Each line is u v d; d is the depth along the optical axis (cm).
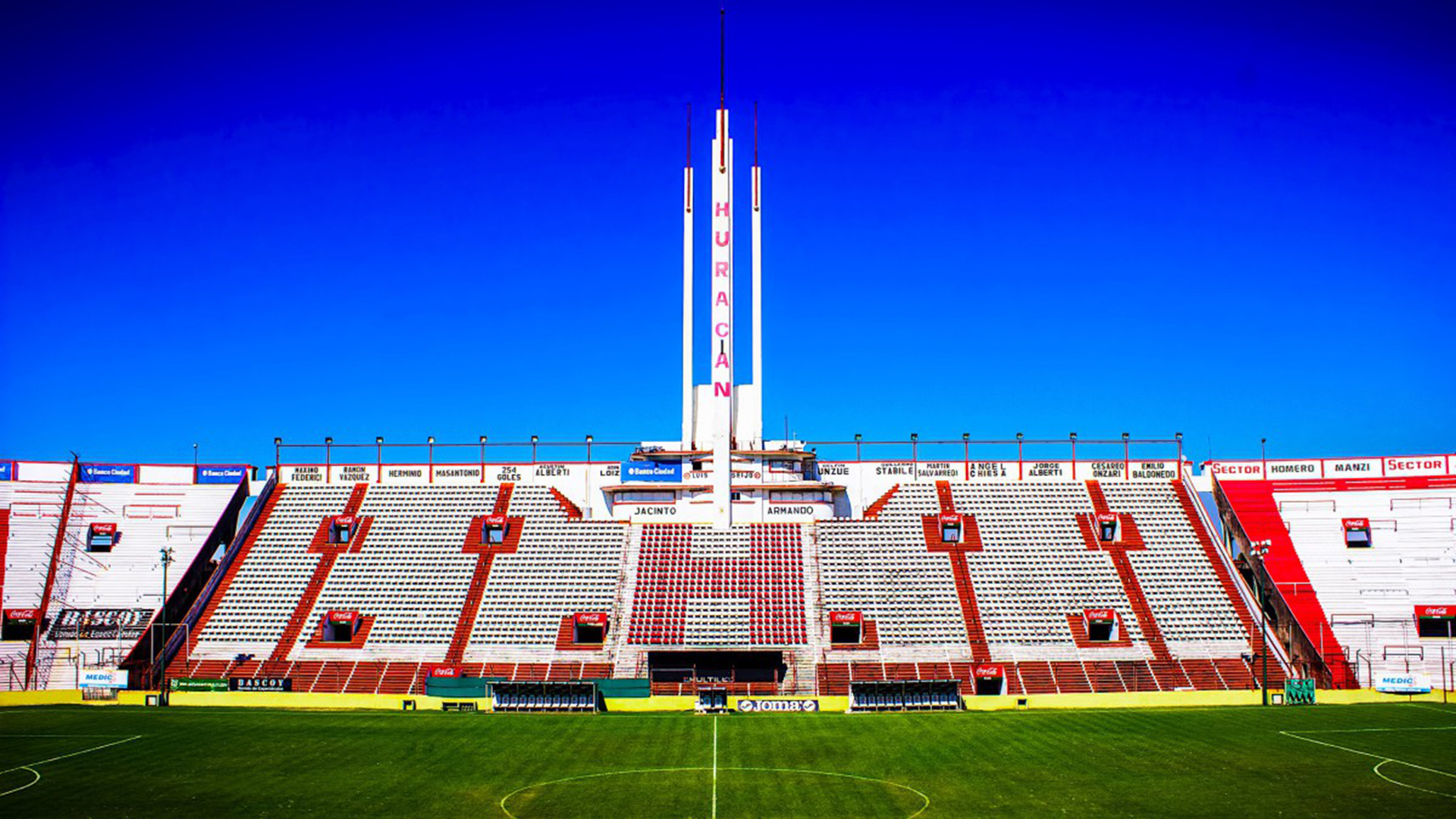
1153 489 15850
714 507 15438
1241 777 7669
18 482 15100
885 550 14762
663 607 13800
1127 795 7144
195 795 7219
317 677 12888
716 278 15462
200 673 13025
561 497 15825
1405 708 11262
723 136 15525
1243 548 15000
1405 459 15425
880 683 11275
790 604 13838
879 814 6694
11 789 7406
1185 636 13338
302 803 6994
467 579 14362
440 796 7175
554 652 13200
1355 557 14538
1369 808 6788
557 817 6625
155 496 15612
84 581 14412
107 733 9725
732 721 10506
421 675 12900
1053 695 11706
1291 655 13225
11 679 13175
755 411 15625
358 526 15425
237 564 14738
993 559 14575
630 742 9212
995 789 7362
